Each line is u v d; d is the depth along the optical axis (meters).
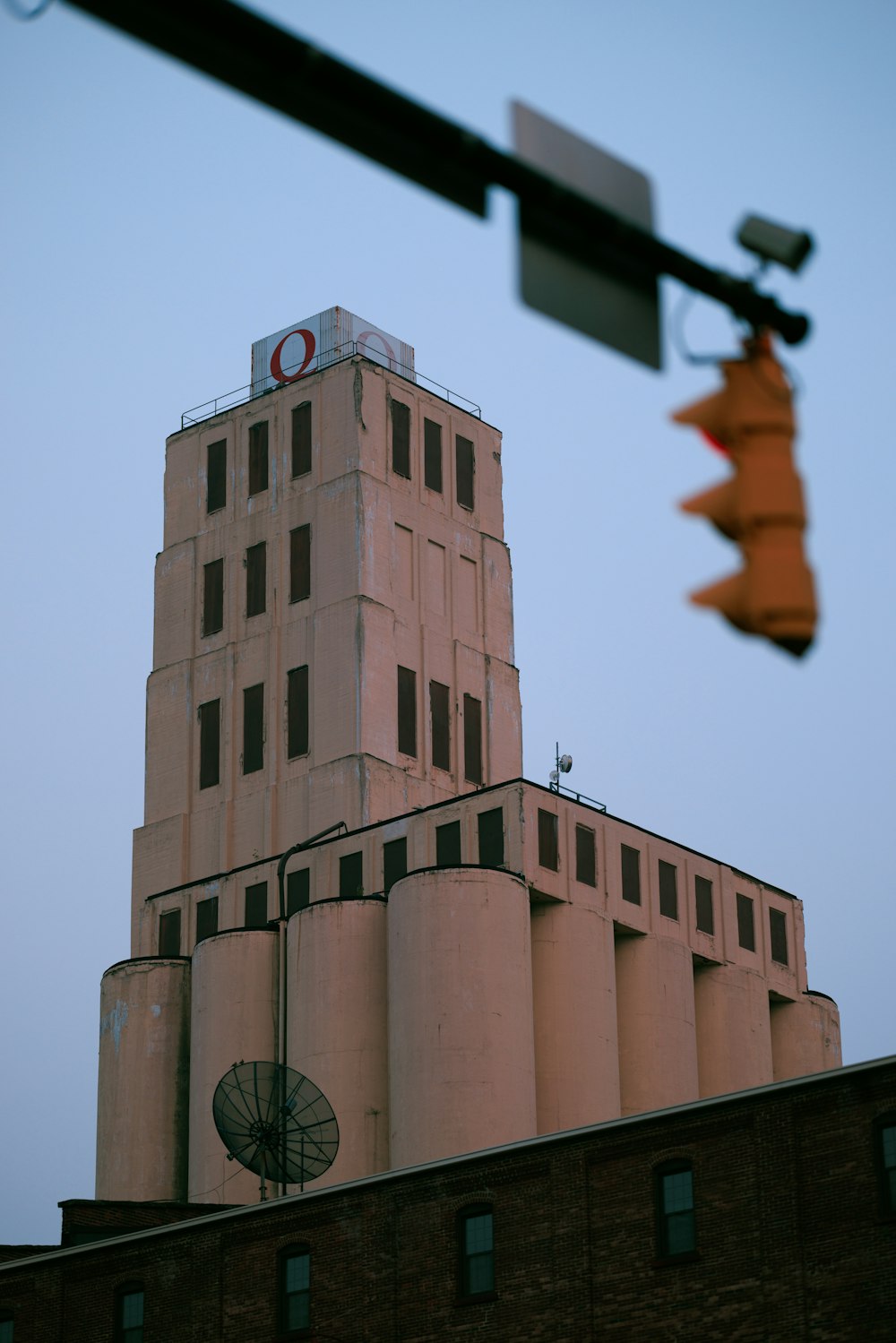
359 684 135.12
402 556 142.12
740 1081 128.88
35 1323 84.56
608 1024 119.62
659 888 127.50
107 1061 131.25
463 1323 73.00
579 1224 71.62
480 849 120.62
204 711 144.00
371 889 124.75
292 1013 120.50
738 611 15.81
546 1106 115.94
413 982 113.81
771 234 16.91
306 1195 78.69
